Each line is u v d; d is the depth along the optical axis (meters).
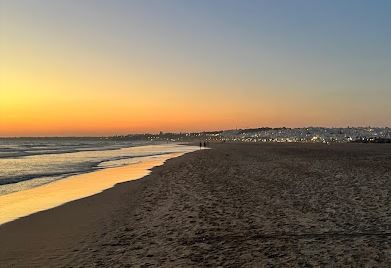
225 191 18.78
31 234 11.93
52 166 42.41
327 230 10.66
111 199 18.59
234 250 9.27
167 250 9.57
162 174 29.86
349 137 165.25
